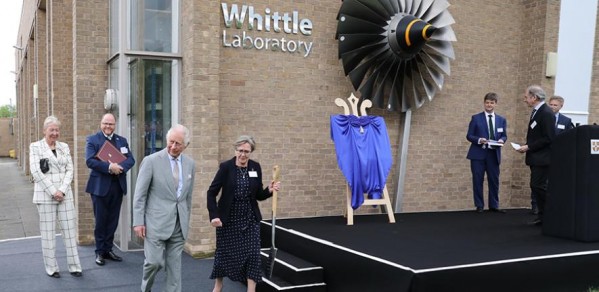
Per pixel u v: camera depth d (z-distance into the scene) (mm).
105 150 5996
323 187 7387
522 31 8977
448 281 4066
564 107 9016
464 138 8500
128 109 6773
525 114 8898
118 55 6793
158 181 4355
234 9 6668
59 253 6742
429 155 8195
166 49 6922
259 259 4602
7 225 9461
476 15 8500
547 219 5781
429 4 7441
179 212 4441
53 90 9688
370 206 7832
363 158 6715
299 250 5641
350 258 4742
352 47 7043
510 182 9062
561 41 8820
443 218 7215
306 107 7219
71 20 9734
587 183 5367
